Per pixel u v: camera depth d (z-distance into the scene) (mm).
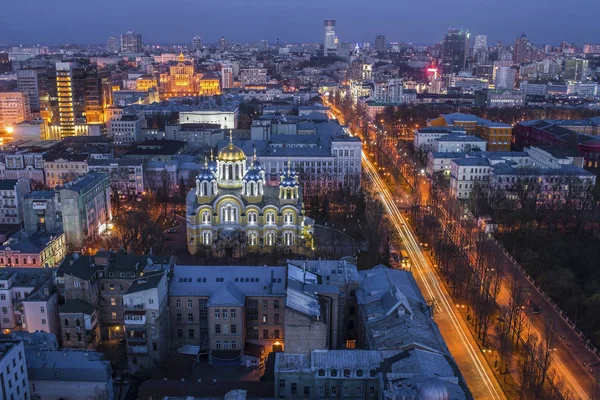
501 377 155000
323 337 141875
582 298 185000
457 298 199750
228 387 135875
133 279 170375
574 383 152250
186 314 167625
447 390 105625
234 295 163375
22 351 132500
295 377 127562
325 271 171125
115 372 156500
